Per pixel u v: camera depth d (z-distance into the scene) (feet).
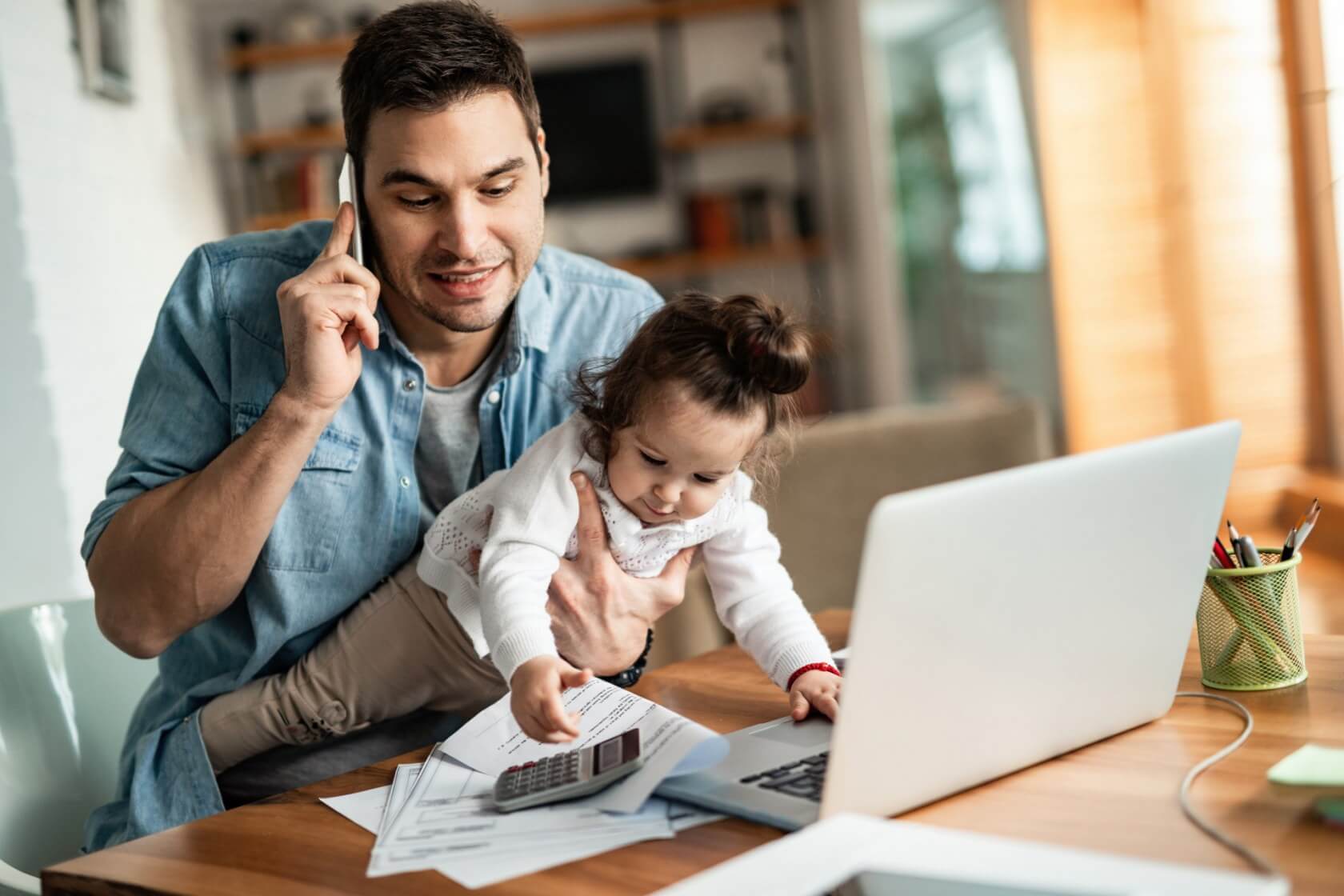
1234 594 3.45
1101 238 14.78
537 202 4.32
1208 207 13.71
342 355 3.96
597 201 22.13
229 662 4.67
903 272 19.21
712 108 21.61
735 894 2.15
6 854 4.27
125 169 10.93
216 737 4.40
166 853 2.90
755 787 2.90
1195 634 4.27
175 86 13.96
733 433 3.57
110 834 4.40
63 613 4.92
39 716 4.67
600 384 3.91
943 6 16.62
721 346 3.55
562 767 3.07
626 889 2.49
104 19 10.47
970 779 2.85
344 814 3.07
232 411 4.50
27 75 8.80
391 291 4.48
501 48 4.11
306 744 4.50
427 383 4.75
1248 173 13.46
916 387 19.57
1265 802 2.68
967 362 17.78
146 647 4.30
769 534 4.10
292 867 2.75
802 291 22.25
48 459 8.16
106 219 10.14
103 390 9.34
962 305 17.63
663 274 21.83
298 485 4.47
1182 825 2.60
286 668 4.65
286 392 3.96
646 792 2.89
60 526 8.20
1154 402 15.03
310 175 19.71
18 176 8.36
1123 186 14.73
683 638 6.38
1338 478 13.15
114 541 4.20
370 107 4.04
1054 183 14.70
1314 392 13.56
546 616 3.56
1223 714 3.30
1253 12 13.12
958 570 2.63
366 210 4.28
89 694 4.87
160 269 11.53
